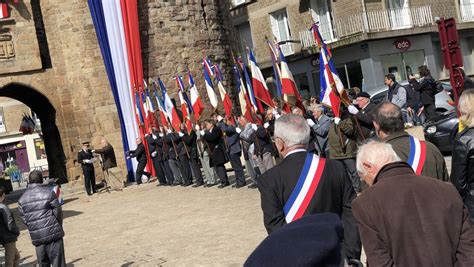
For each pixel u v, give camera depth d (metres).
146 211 14.25
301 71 32.44
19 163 51.47
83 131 23.88
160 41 25.05
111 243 10.91
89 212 16.02
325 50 10.98
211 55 26.48
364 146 3.66
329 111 14.72
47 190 8.11
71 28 23.83
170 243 9.93
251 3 34.66
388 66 29.22
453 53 11.35
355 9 28.70
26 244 12.64
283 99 12.54
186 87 25.28
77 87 23.94
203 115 25.45
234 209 12.17
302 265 2.15
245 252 8.41
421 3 30.52
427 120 15.07
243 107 14.95
